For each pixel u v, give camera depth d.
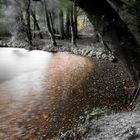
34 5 50.06
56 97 15.52
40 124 11.76
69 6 32.66
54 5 42.50
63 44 42.41
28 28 45.56
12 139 10.62
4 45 48.38
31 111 13.54
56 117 12.31
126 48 9.58
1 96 16.69
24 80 20.97
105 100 13.41
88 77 19.45
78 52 34.34
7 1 52.09
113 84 16.11
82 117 11.26
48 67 26.08
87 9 9.07
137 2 6.77
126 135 8.02
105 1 9.02
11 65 28.45
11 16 52.34
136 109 10.73
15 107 14.35
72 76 20.78
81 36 51.31
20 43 47.56
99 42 37.50
